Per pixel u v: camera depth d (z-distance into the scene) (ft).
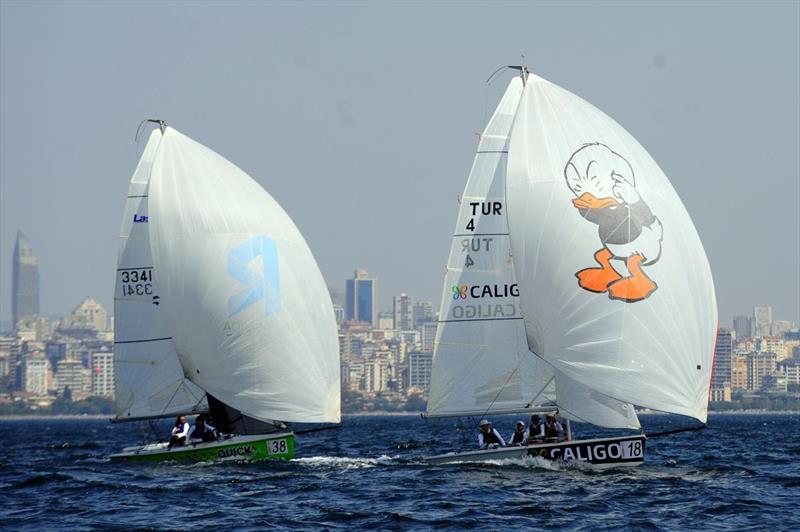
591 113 428.56
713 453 646.33
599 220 413.59
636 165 423.64
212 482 437.58
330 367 494.18
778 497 385.70
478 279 439.63
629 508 357.20
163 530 334.85
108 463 554.87
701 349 416.05
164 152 499.92
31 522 359.25
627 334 410.31
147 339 520.01
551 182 418.10
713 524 331.36
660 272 413.39
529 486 399.44
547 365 436.76
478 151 440.86
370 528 331.36
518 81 443.32
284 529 331.77
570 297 414.41
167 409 518.78
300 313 487.61
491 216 439.63
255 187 499.92
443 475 430.61
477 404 440.45
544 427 440.45
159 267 494.59
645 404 408.46
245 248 485.97
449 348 440.86
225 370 485.97
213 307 485.15
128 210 523.70
